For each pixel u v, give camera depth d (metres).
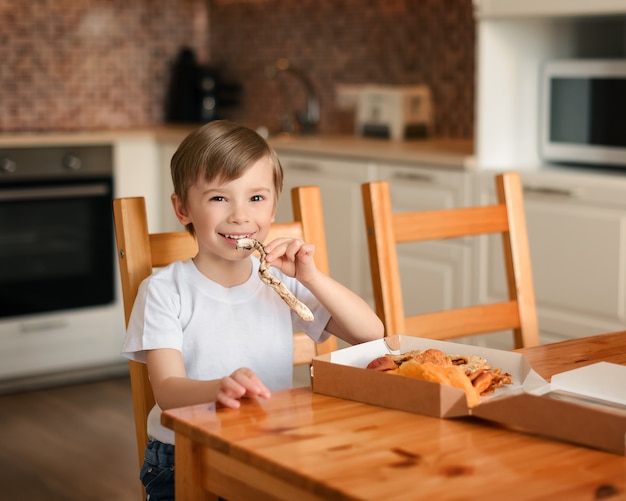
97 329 4.06
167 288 1.38
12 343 3.86
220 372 1.40
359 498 0.82
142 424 1.45
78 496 2.69
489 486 0.85
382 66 4.24
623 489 0.84
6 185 3.80
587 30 3.34
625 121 2.90
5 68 4.46
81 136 3.98
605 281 2.81
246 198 1.34
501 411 1.01
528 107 3.23
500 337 3.10
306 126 4.32
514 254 1.85
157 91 4.93
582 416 0.95
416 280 3.37
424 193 3.30
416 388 1.06
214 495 1.06
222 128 1.36
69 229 3.98
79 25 4.65
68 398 3.65
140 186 4.19
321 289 1.39
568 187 2.88
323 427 1.01
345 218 3.59
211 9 5.06
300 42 4.60
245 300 1.42
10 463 2.95
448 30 3.94
